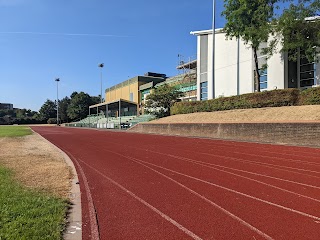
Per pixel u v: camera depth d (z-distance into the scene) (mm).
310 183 8531
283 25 24156
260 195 7355
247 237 4906
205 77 40188
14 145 20500
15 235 4656
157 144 20125
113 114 81250
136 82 73375
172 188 8141
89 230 5266
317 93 23094
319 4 23625
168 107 43500
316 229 5219
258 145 18250
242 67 35438
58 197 7008
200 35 41062
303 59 30484
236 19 29000
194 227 5375
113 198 7250
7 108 154000
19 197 6758
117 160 13242
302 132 18188
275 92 26047
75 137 29547
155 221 5691
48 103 125250
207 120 28656
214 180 9023
